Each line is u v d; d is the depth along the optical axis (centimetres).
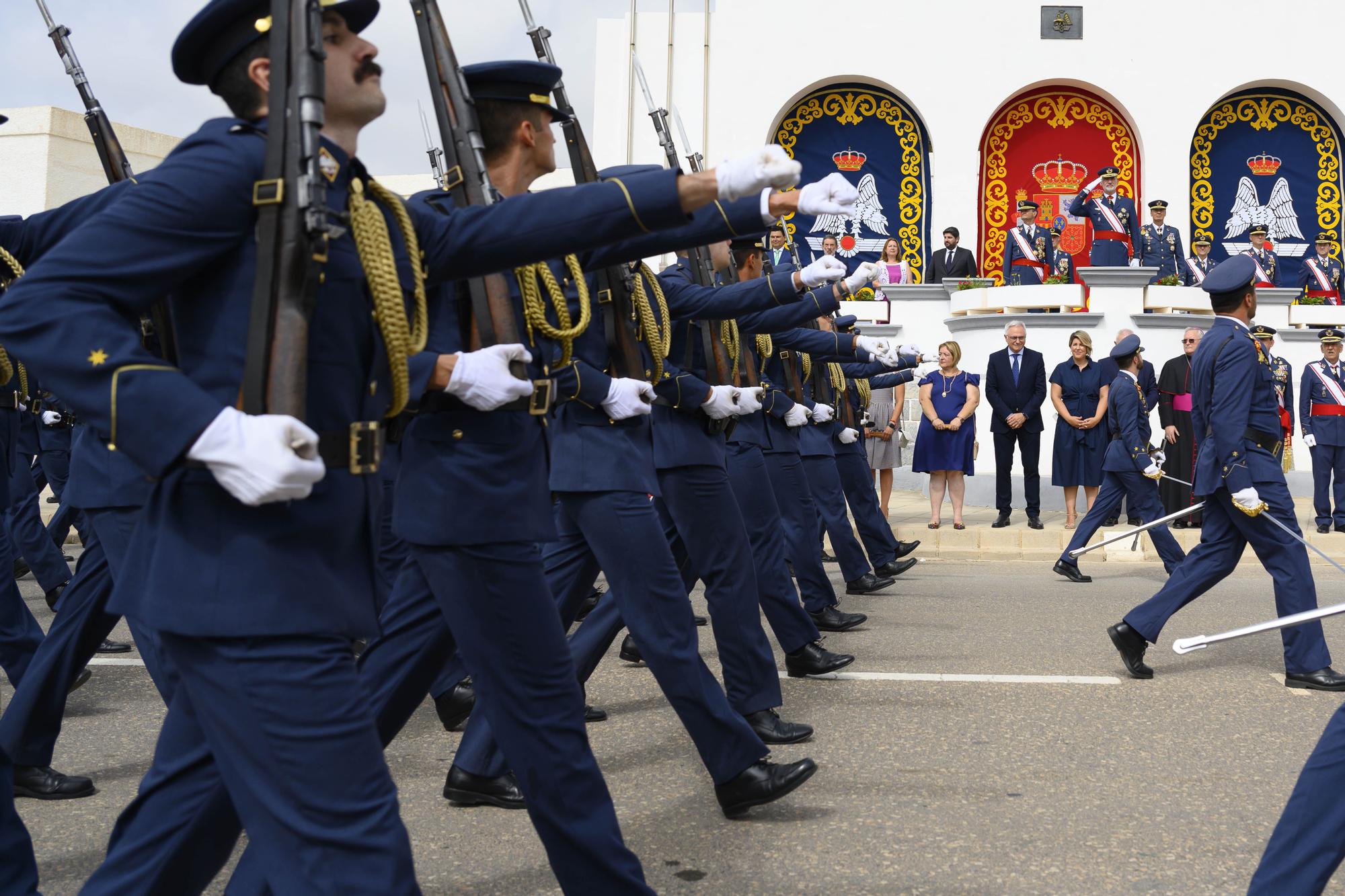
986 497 1412
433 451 278
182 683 215
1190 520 1198
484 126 318
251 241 193
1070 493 1194
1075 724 485
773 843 350
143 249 182
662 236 271
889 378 1046
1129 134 1795
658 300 402
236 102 207
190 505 191
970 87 1775
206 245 187
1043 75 1769
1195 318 1421
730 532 434
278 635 190
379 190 213
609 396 358
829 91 1805
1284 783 409
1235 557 569
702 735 363
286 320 187
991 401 1196
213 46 205
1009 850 345
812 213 221
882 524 920
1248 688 552
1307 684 550
